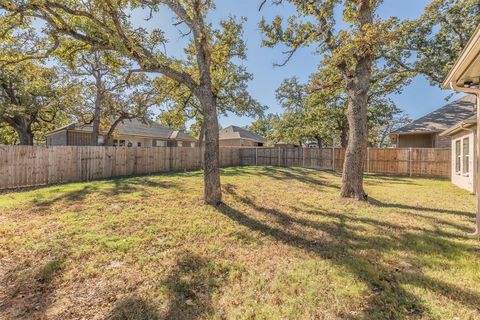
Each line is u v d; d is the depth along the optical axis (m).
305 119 22.23
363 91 6.51
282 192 7.69
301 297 2.31
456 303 2.21
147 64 5.70
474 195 7.51
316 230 4.20
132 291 2.42
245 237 3.85
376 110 19.12
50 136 19.78
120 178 10.81
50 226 4.22
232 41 7.88
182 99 9.73
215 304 2.22
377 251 3.33
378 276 2.67
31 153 8.84
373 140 31.27
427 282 2.54
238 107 18.38
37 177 8.97
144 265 2.94
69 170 9.96
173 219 4.68
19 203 5.84
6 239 3.65
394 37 5.62
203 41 5.95
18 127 13.45
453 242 3.65
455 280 2.58
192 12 6.43
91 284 2.55
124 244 3.50
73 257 3.11
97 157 11.03
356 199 6.58
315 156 16.88
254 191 7.77
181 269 2.85
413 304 2.20
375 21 5.75
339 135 24.28
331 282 2.56
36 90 12.07
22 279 2.63
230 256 3.19
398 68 12.19
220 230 4.15
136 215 4.90
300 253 3.28
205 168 6.04
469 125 8.08
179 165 15.35
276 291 2.41
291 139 26.70
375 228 4.30
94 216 4.82
